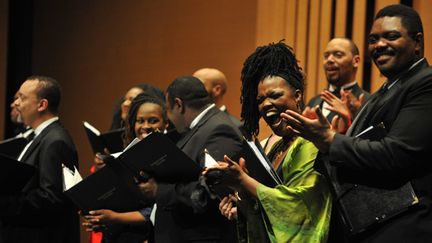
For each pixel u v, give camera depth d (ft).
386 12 15.35
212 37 36.60
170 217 20.84
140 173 20.25
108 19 41.75
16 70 45.80
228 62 35.83
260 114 17.48
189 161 19.71
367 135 14.69
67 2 44.06
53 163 23.75
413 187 14.48
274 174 16.33
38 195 23.36
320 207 15.72
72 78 43.42
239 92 35.19
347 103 20.08
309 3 32.48
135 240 22.47
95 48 42.27
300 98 16.94
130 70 40.32
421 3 28.76
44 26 45.29
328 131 14.57
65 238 24.26
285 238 15.48
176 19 38.29
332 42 26.11
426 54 28.35
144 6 39.91
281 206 15.58
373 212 14.52
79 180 23.09
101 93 41.75
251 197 16.43
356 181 14.69
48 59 44.83
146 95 24.71
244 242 16.89
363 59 30.40
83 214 21.72
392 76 15.38
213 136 21.33
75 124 43.04
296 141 16.44
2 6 45.19
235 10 35.76
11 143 25.71
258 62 17.47
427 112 14.29
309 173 15.94
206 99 22.33
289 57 17.20
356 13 30.73
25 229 23.97
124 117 28.50
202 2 37.22
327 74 26.02
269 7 33.58
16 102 25.23
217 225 20.70
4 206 23.34
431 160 14.24
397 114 14.74
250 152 16.25
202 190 19.72
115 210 21.52
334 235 15.90
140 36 39.99
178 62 38.01
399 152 14.08
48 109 25.11
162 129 24.02
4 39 45.03
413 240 14.19
